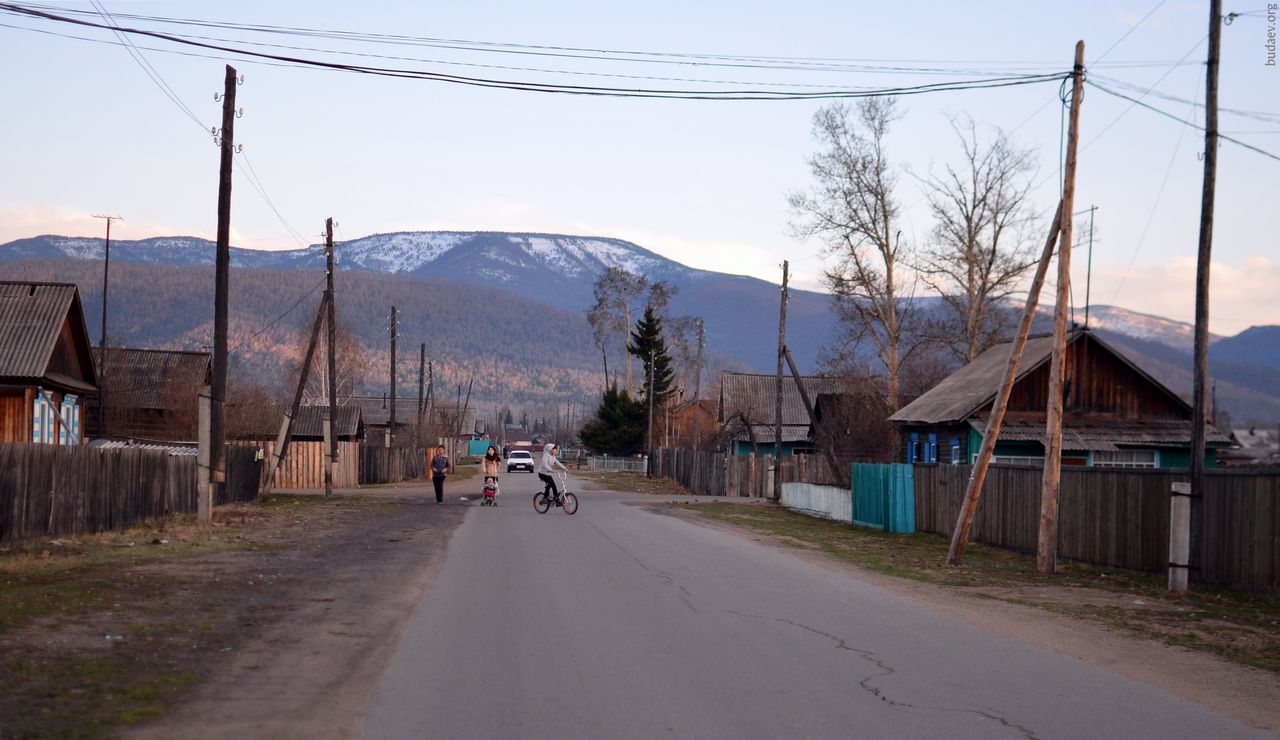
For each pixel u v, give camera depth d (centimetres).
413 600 1291
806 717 741
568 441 18500
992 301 4709
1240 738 721
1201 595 1569
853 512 3253
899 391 5716
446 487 5456
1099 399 3528
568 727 708
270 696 787
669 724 717
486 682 842
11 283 3378
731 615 1204
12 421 3152
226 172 2619
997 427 2042
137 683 816
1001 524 2391
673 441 9381
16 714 712
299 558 1766
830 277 4762
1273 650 1109
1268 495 1555
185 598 1264
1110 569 1923
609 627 1106
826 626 1145
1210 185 1652
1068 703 809
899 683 861
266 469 4059
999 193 4656
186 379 5303
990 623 1226
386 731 695
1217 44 1648
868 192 4656
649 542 2170
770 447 7212
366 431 9100
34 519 1853
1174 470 1756
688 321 10031
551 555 1870
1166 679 925
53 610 1141
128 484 2267
